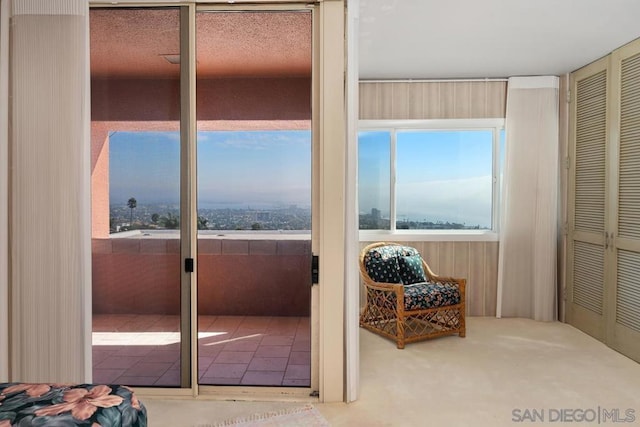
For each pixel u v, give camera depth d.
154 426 2.34
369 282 3.97
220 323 2.70
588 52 3.59
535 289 4.36
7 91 2.52
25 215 2.54
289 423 2.37
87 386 1.73
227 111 2.66
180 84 2.65
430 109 4.47
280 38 2.63
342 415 2.46
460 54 3.66
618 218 3.50
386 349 3.60
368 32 3.16
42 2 2.51
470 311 4.55
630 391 2.77
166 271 2.68
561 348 3.58
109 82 2.67
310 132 2.65
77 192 2.54
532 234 4.39
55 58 2.52
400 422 2.38
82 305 2.56
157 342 2.70
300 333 2.68
